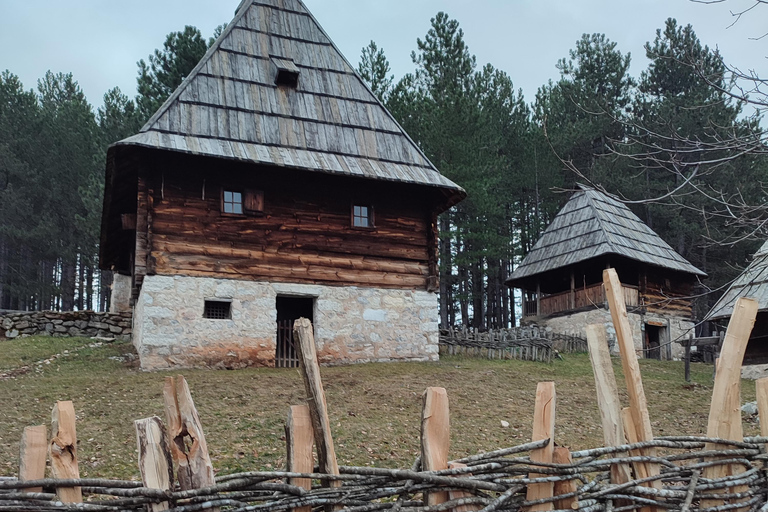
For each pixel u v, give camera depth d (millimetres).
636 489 3639
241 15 16641
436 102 27281
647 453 3771
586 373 15609
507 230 31188
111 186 14273
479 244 27766
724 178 20359
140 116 25719
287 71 15617
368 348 14859
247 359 13656
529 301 26781
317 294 14586
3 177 32219
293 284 14398
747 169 20719
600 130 28906
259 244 14289
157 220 13492
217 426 8844
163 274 13312
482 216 28125
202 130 14016
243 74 15562
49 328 16719
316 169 14086
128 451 7691
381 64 28469
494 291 35375
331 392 11266
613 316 3936
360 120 16156
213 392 10797
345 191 15398
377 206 15688
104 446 7855
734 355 4020
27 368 13094
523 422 10023
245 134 14414
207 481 3127
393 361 15023
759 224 6227
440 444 3461
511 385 13023
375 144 15859
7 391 10750
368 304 15055
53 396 10438
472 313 37188
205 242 13805
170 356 13062
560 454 3586
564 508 3516
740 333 4031
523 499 3525
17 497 2979
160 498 3016
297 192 14898
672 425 10617
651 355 23328
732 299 16016
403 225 15898
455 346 17141
